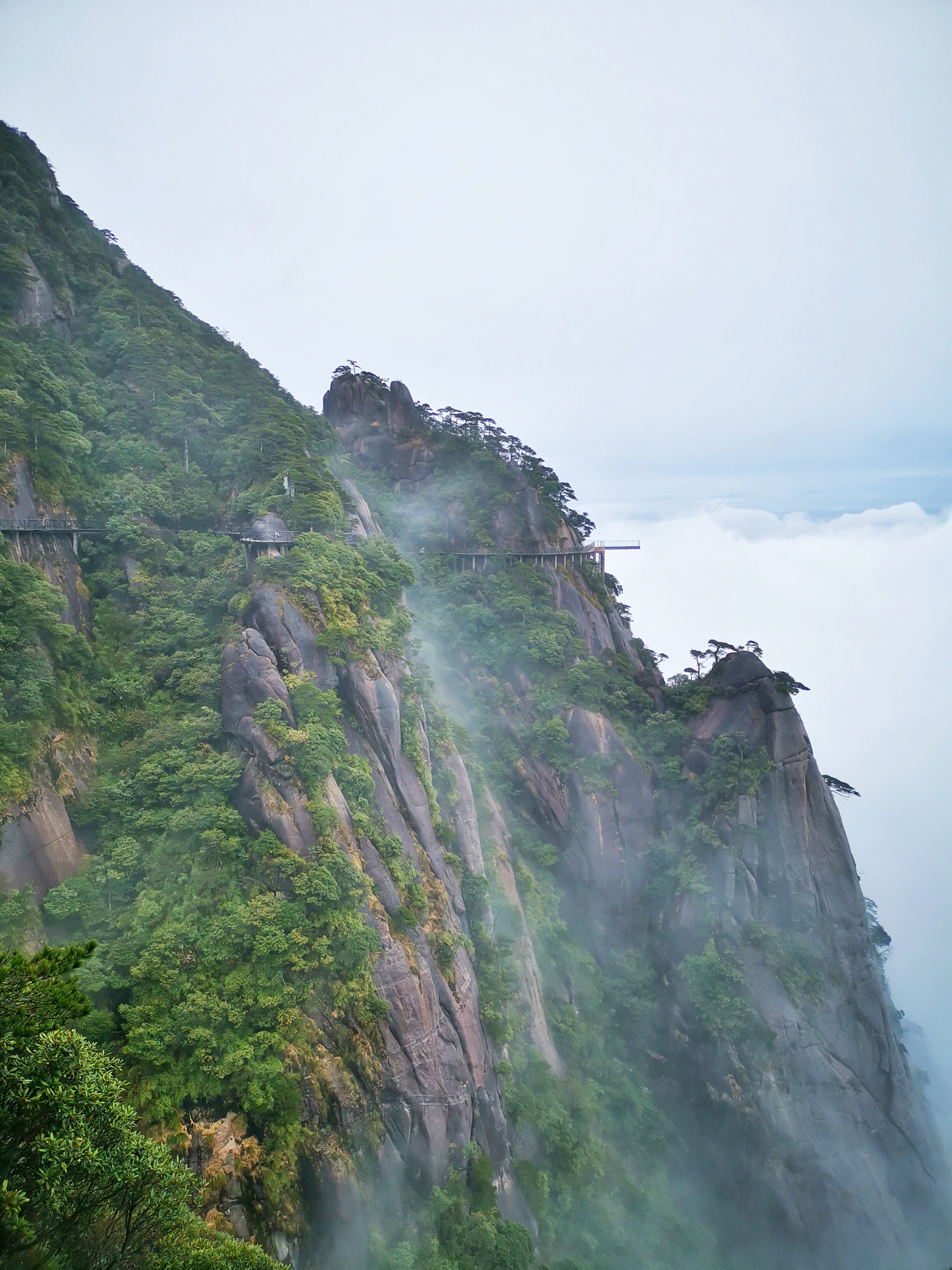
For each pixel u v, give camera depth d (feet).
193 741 199.21
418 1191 174.19
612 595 405.39
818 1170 248.32
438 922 204.64
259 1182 149.48
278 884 178.70
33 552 219.00
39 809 177.37
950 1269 249.96
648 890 298.97
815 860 297.74
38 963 91.50
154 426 274.16
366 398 415.44
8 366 244.01
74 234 339.57
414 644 255.09
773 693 312.71
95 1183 95.96
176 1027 156.35
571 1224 208.44
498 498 371.15
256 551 235.20
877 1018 285.02
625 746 312.71
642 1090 262.47
